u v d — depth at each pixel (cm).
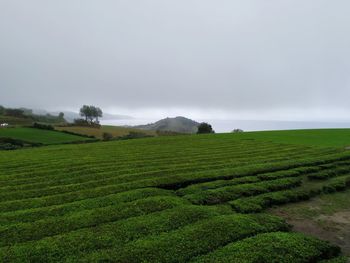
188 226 1288
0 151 4738
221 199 1738
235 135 6359
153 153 3762
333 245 1188
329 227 1441
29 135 7638
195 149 4119
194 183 2161
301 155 3325
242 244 1130
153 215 1412
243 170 2444
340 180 2175
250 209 1580
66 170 2648
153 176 2330
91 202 1647
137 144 5034
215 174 2316
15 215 1456
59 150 4447
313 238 1223
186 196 1756
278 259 1041
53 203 1692
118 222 1334
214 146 4438
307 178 2295
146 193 1803
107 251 1081
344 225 1468
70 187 2045
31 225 1324
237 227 1277
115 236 1200
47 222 1355
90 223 1351
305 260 1061
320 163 2797
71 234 1220
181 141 5366
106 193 1870
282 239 1178
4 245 1155
